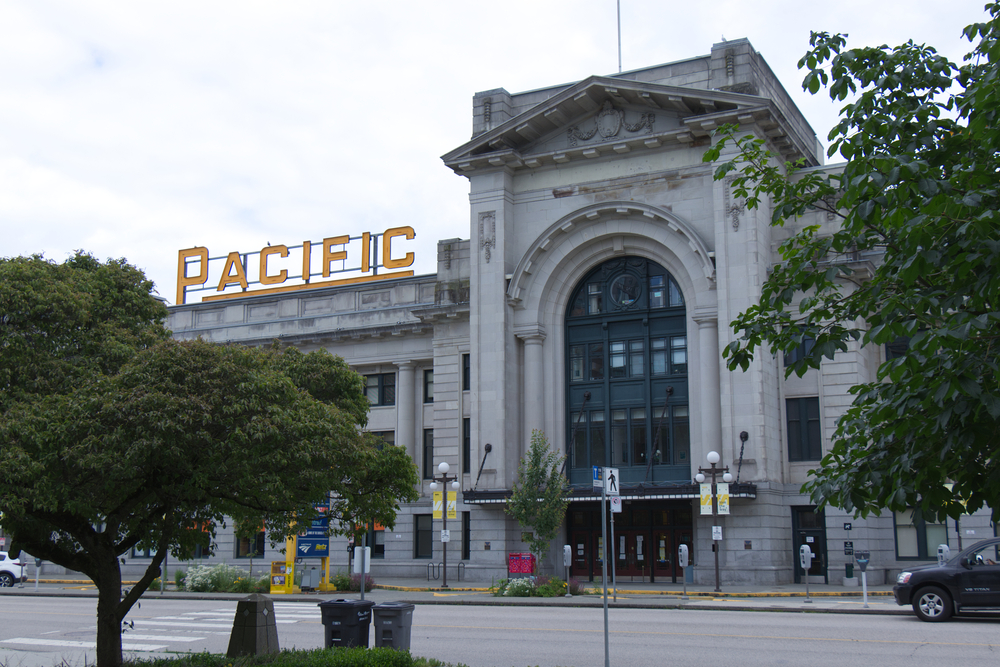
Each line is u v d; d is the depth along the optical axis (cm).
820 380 3844
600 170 4247
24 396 1384
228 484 1435
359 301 5047
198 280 5653
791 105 4612
